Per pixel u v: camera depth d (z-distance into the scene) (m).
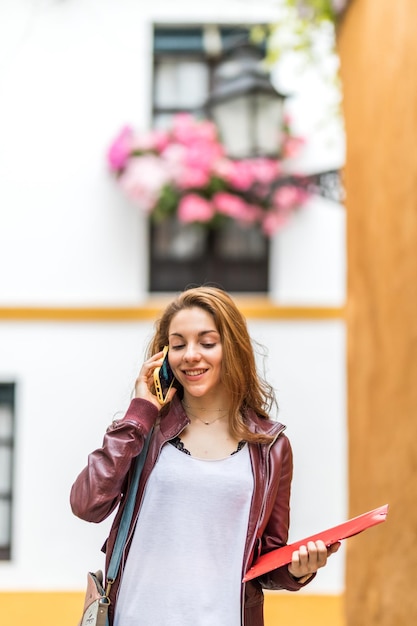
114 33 11.04
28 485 10.46
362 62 6.70
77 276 10.81
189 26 11.10
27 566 10.36
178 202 10.56
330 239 10.82
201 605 3.52
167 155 10.50
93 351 10.58
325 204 10.82
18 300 10.75
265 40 11.04
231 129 9.36
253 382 3.84
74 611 10.08
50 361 10.58
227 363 3.75
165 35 11.14
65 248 10.83
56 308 10.57
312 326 10.59
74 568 10.37
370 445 6.59
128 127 10.71
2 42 10.98
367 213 6.62
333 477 10.46
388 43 5.88
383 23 6.02
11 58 10.96
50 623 9.95
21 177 10.85
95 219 10.86
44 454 10.50
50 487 10.46
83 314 10.58
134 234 10.85
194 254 11.03
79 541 10.40
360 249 6.90
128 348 10.58
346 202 7.40
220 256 11.02
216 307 3.78
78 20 11.04
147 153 10.62
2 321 10.61
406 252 5.57
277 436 3.75
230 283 11.00
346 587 7.42
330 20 8.29
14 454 10.56
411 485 5.45
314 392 10.53
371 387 6.57
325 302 10.73
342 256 10.81
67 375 10.56
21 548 10.38
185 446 3.74
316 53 10.56
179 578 3.55
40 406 10.55
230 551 3.59
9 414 10.65
